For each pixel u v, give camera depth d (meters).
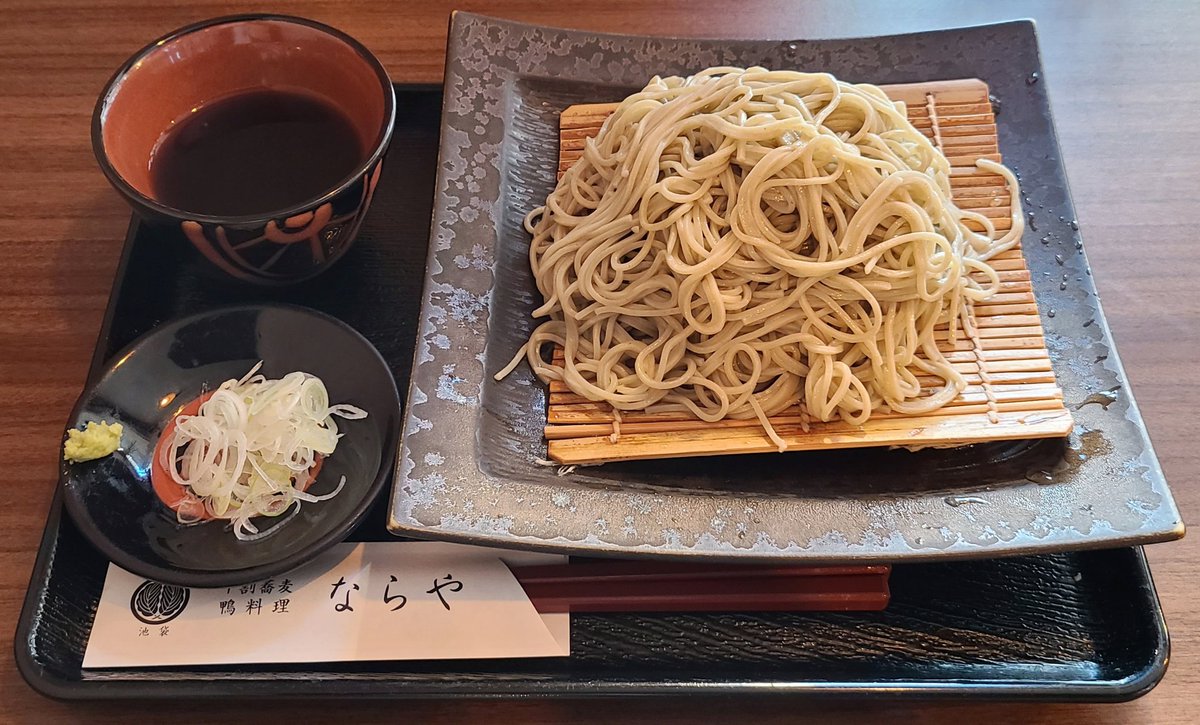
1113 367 0.31
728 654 0.27
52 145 0.39
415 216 0.37
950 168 0.35
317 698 0.25
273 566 0.26
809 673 0.26
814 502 0.28
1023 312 0.33
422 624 0.27
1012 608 0.28
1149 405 0.32
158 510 0.28
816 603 0.27
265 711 0.26
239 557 0.27
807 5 0.44
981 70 0.38
